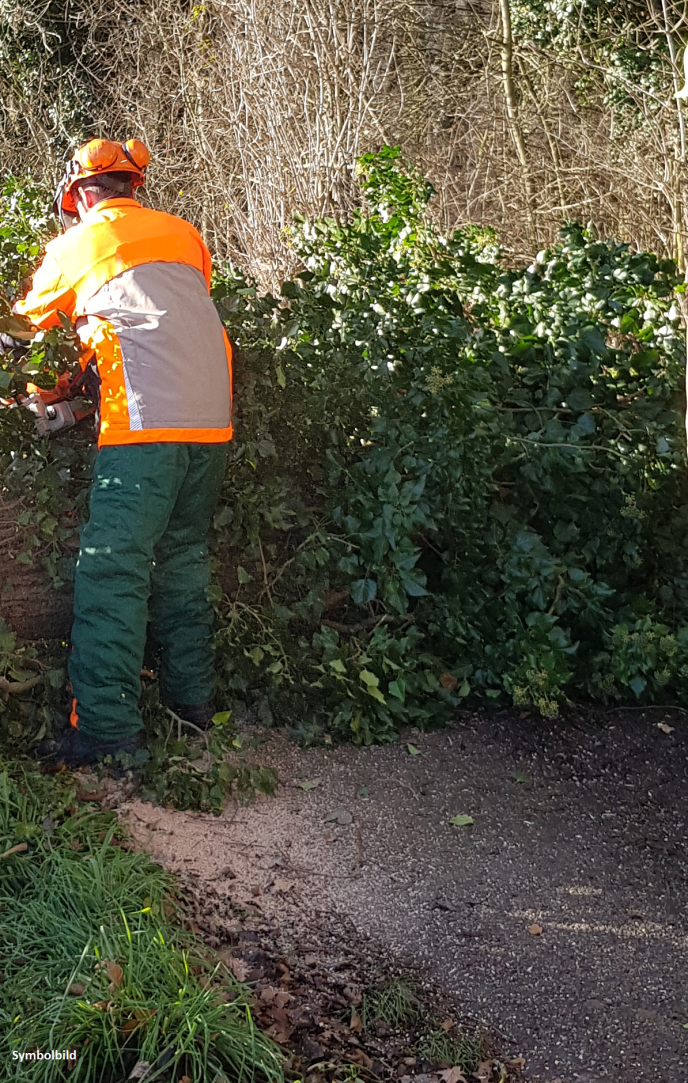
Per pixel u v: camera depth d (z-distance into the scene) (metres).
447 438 4.43
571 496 4.76
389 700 4.28
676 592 4.93
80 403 3.88
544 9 10.69
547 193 9.90
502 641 4.49
